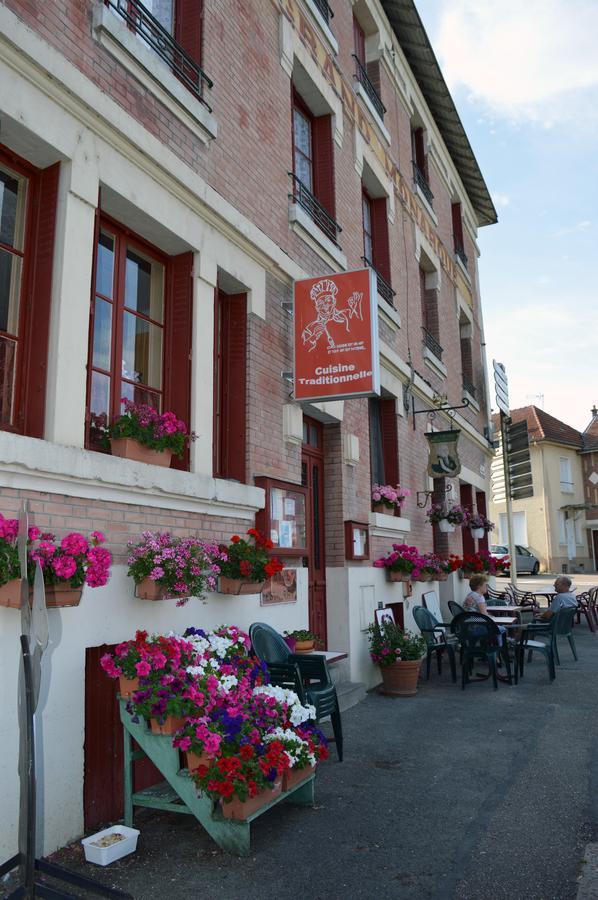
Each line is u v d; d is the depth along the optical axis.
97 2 4.84
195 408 5.53
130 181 5.02
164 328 5.73
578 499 38.66
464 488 16.66
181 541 4.73
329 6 9.35
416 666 8.03
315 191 8.99
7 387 4.23
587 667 9.82
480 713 7.08
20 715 3.16
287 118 7.77
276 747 3.93
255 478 6.31
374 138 10.88
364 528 8.78
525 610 10.85
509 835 4.04
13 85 4.09
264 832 4.11
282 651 5.86
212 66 6.29
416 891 3.38
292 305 7.31
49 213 4.44
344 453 8.52
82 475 4.14
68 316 4.31
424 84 13.85
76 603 3.79
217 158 6.21
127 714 4.09
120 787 4.34
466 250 17.89
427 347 13.01
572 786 4.86
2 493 3.71
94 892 3.08
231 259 6.29
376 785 4.93
